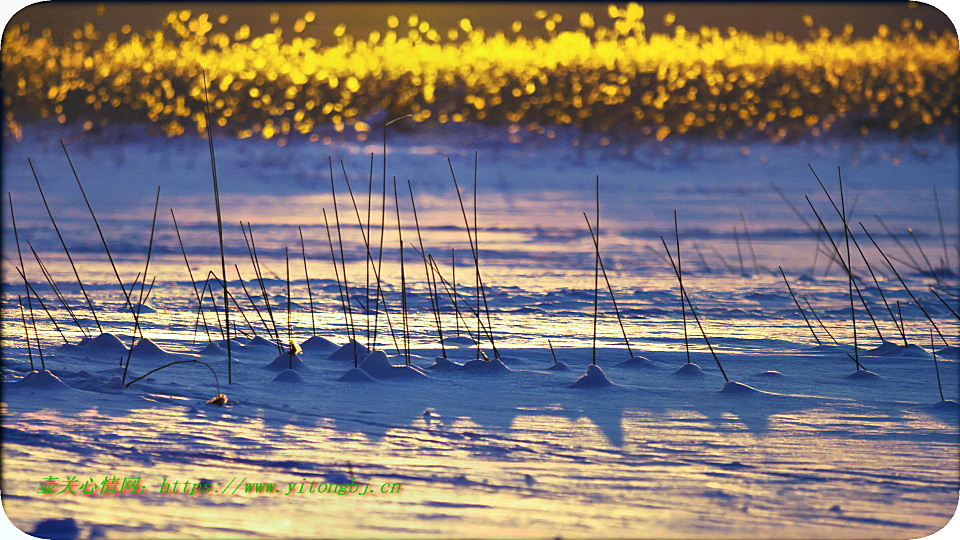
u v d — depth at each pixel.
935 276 28.19
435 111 70.06
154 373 14.95
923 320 21.09
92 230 37.22
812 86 72.81
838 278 27.98
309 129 64.19
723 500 9.65
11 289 24.05
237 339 17.72
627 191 50.69
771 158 59.50
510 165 57.34
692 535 8.72
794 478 10.30
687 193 49.91
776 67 77.19
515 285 25.69
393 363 16.02
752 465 10.73
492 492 9.80
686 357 16.77
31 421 12.12
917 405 13.38
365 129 65.81
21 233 36.25
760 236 37.41
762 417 12.72
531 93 74.00
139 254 31.61
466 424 12.28
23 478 10.05
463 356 16.72
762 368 15.88
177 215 41.88
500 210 43.97
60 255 31.06
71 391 13.66
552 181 53.34
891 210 44.16
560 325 20.02
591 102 72.00
